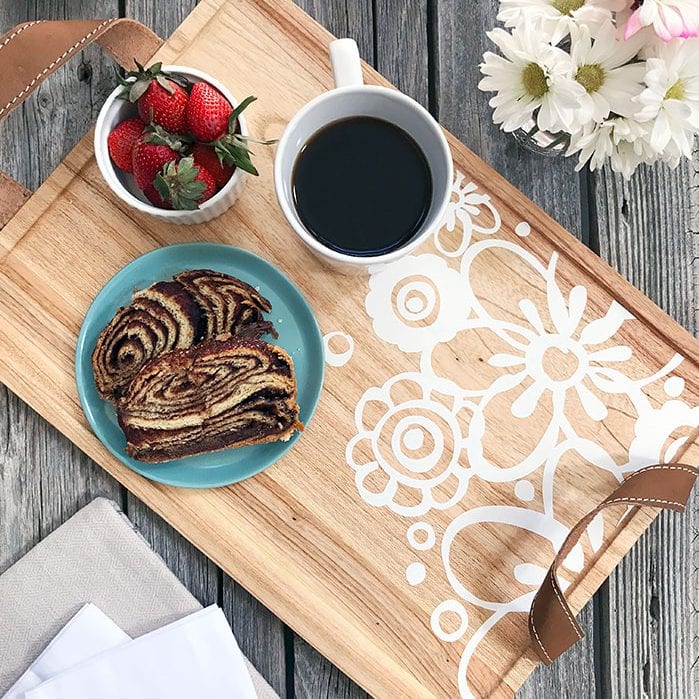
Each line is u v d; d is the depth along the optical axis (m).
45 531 0.57
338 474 0.54
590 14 0.46
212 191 0.51
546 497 0.55
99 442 0.53
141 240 0.54
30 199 0.53
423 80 0.60
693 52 0.46
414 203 0.51
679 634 0.60
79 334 0.53
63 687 0.52
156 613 0.54
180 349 0.52
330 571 0.53
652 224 0.60
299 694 0.57
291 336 0.54
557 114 0.47
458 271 0.56
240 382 0.52
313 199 0.51
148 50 0.54
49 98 0.59
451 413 0.55
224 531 0.53
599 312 0.56
